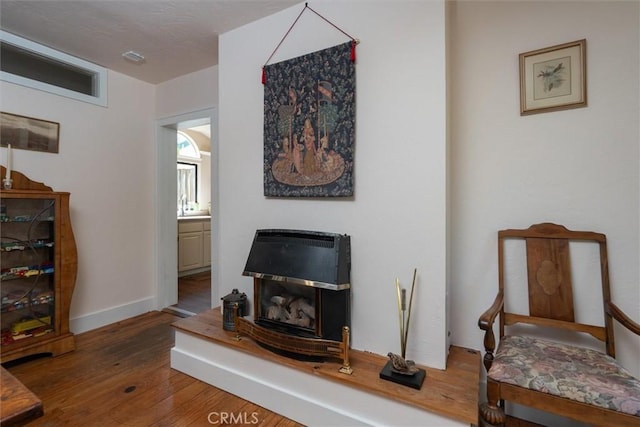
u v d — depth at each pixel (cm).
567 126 159
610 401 107
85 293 281
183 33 234
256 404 177
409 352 167
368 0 176
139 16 212
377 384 146
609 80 151
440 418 131
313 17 194
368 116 176
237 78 227
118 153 306
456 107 186
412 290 157
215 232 289
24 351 213
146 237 332
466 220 184
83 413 167
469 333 185
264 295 198
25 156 242
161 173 338
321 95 188
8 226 226
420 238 163
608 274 148
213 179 291
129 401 178
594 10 153
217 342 193
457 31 185
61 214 235
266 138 209
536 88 165
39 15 210
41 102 251
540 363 127
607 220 152
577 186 158
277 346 171
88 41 245
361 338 180
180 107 316
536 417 163
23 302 222
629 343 149
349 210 183
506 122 173
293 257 179
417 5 163
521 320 161
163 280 341
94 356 231
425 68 161
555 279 157
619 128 149
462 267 186
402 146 167
